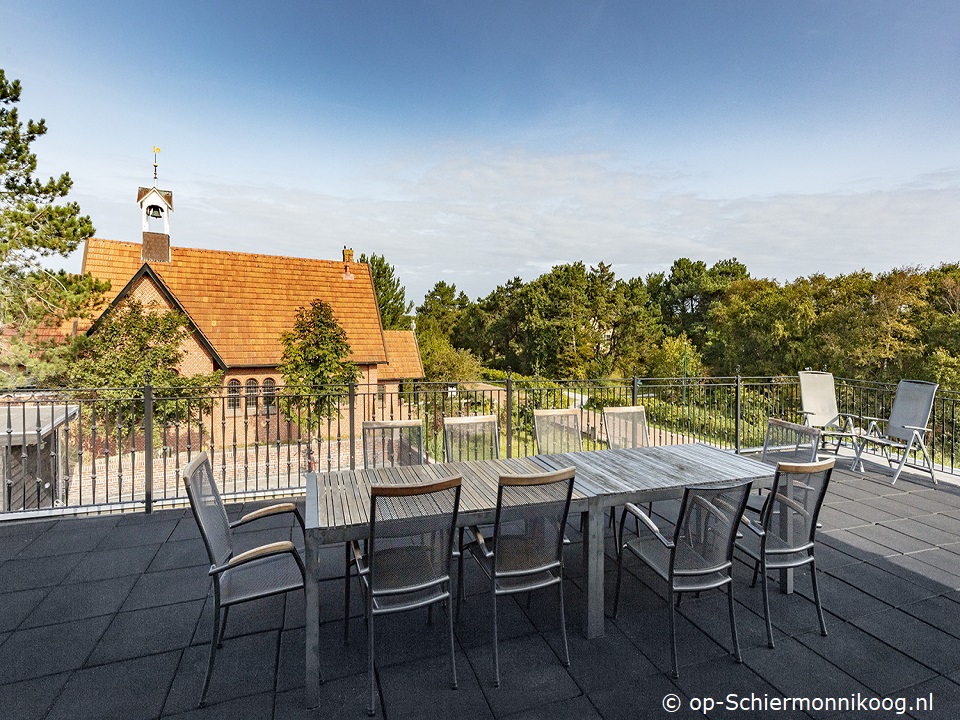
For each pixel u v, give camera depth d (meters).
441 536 2.58
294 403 12.40
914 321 22.39
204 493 2.65
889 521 4.75
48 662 2.70
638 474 3.38
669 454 3.95
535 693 2.50
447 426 4.06
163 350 13.92
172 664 2.71
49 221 11.64
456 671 2.68
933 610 3.23
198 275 17.31
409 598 2.55
